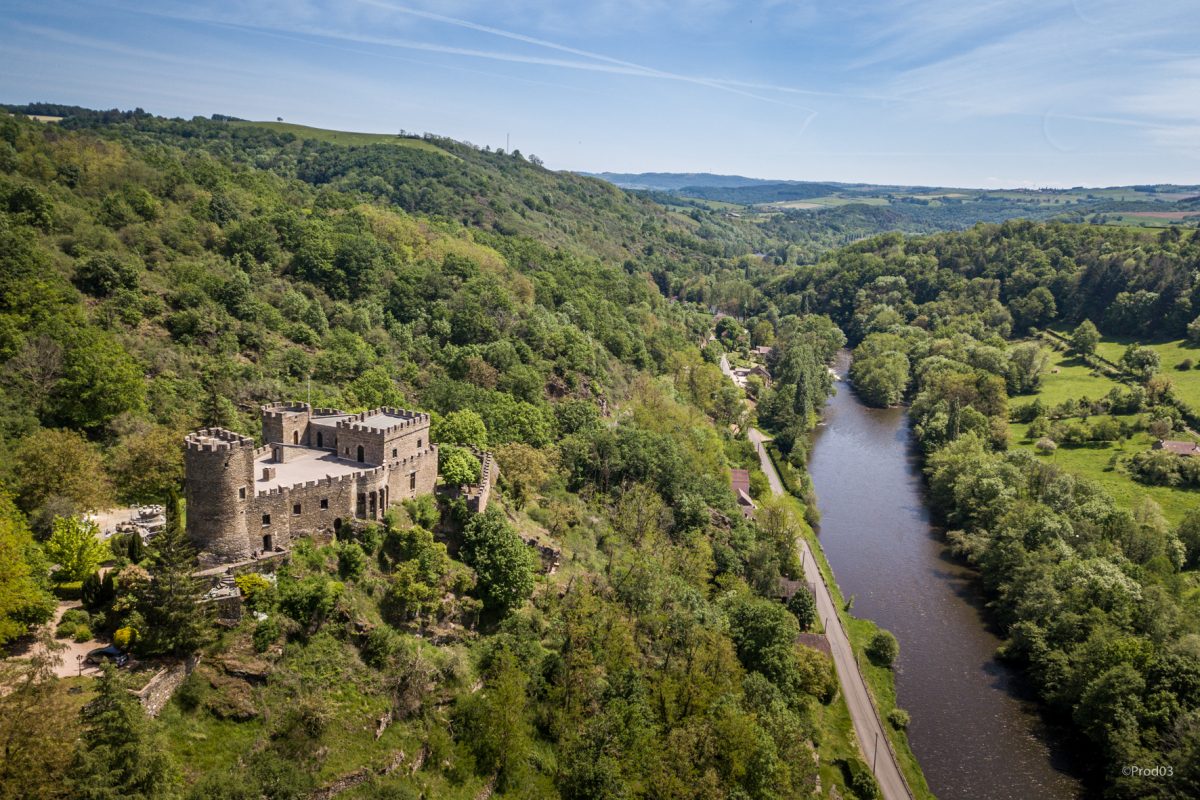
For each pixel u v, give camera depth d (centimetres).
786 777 9219
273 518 8444
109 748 5769
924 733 11450
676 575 12925
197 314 15000
